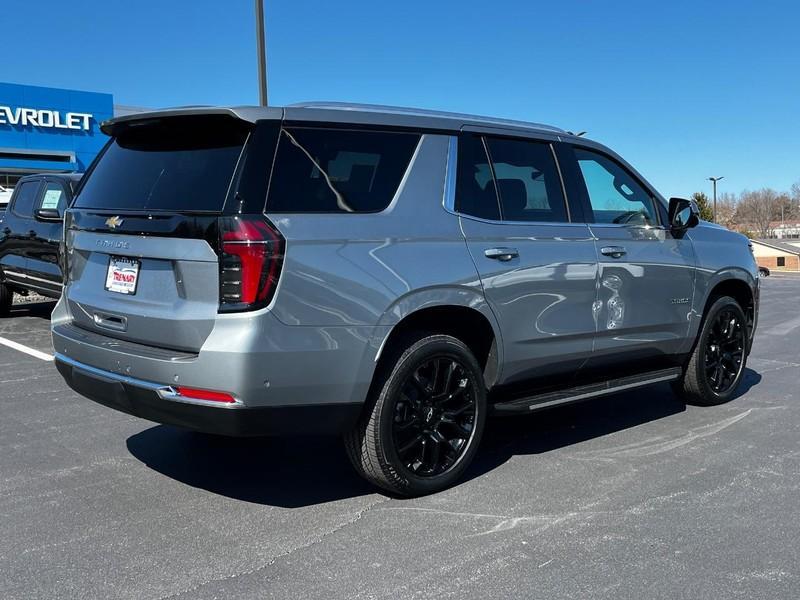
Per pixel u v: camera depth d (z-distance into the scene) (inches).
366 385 148.2
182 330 140.3
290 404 140.6
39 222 375.2
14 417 223.1
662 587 122.4
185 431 209.5
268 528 145.3
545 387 191.3
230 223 136.1
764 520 149.1
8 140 1092.5
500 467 181.5
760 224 5285.4
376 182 156.6
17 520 148.6
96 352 153.7
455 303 160.2
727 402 246.8
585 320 188.9
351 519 149.7
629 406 242.8
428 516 151.3
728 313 238.8
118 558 132.4
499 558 132.6
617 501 159.0
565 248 184.2
